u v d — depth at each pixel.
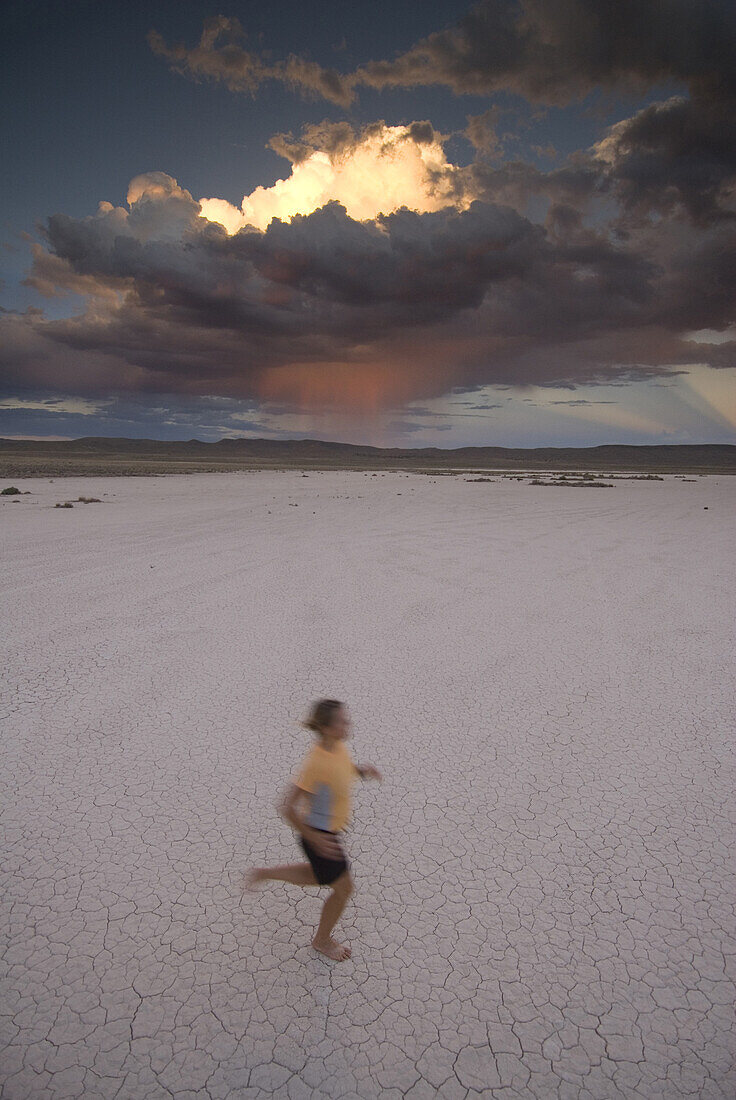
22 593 11.38
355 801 4.70
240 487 48.94
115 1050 2.76
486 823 4.43
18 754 5.37
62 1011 2.94
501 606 10.70
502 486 56.09
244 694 6.74
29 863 3.96
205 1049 2.77
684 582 12.80
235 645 8.45
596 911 3.58
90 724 5.97
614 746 5.61
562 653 8.20
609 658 8.02
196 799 4.70
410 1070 2.69
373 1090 2.60
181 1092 2.58
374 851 4.12
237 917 3.54
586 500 37.75
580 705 6.52
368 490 46.78
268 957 3.27
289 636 8.88
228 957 3.27
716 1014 2.95
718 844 4.20
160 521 23.47
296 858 4.03
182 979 3.13
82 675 7.27
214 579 12.75
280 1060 2.72
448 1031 2.86
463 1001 3.01
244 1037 2.82
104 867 3.93
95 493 39.91
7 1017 2.91
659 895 3.71
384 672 7.45
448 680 7.21
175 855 4.05
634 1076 2.67
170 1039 2.81
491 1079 2.65
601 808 4.62
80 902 3.63
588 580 12.95
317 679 7.21
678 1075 2.67
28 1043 2.78
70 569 13.69
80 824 4.37
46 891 3.71
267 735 5.76
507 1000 3.02
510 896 3.70
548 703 6.57
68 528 21.03
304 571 13.66
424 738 5.75
